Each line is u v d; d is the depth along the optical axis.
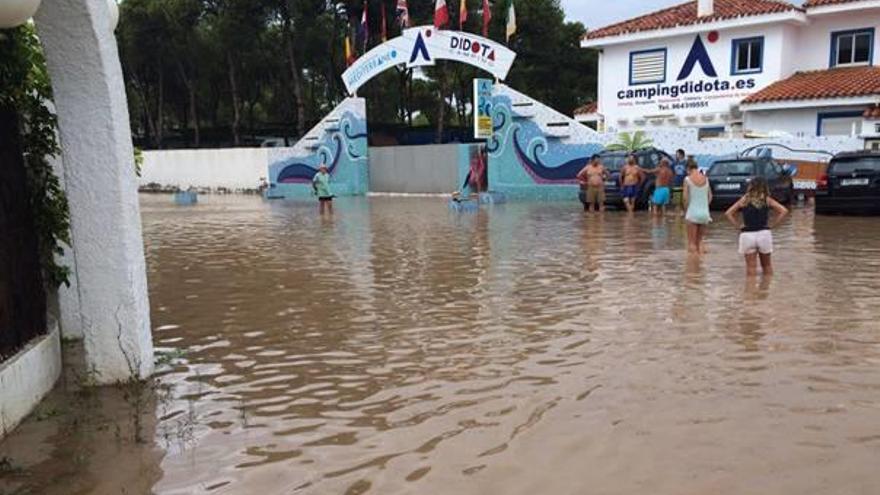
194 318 8.61
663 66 29.19
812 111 25.16
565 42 45.50
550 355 6.72
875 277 10.03
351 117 33.06
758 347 6.78
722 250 12.87
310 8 39.75
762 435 4.78
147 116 49.19
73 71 5.63
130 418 5.40
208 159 40.38
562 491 4.12
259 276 11.36
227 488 4.29
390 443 4.88
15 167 5.88
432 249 13.85
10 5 4.61
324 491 4.22
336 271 11.61
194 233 18.05
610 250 13.16
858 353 6.53
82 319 6.09
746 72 27.22
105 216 5.93
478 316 8.34
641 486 4.13
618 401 5.48
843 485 4.07
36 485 4.34
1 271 5.41
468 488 4.20
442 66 42.56
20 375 5.34
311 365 6.66
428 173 31.52
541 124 26.88
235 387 6.09
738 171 19.84
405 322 8.16
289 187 35.94
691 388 5.71
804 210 19.98
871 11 25.56
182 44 43.16
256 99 50.88
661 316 8.07
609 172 21.47
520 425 5.09
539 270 11.23
